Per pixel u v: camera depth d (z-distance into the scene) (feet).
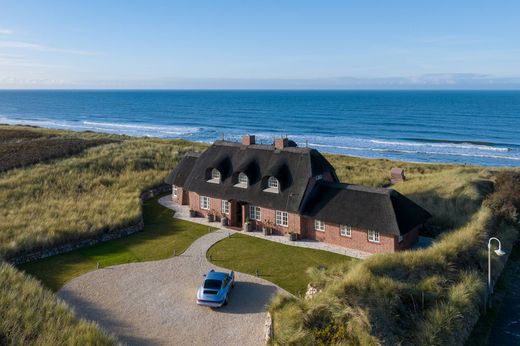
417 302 65.72
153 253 99.66
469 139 384.27
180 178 141.79
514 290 79.51
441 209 115.96
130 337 64.49
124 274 87.76
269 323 64.34
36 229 103.60
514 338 64.80
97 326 62.39
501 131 431.84
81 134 304.91
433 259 76.69
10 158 178.60
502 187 119.55
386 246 94.58
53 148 199.82
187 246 103.96
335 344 57.21
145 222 123.95
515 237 100.42
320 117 618.44
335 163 222.48
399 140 388.78
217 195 120.67
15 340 55.83
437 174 168.25
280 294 72.18
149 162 187.73
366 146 354.74
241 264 92.94
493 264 83.82
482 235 90.53
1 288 70.33
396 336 58.54
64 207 124.16
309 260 94.22
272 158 116.98
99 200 133.39
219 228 118.11
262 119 602.85
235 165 122.72
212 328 67.41
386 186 164.04
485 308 71.36
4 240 96.63
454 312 63.41
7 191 134.92
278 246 103.35
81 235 104.63
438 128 467.52
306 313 62.13
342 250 99.71
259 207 114.73
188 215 130.72
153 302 75.82
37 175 153.89
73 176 157.58
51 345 55.57
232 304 75.10
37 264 92.48
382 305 62.34
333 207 102.89
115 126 529.45
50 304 67.36
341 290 64.34
